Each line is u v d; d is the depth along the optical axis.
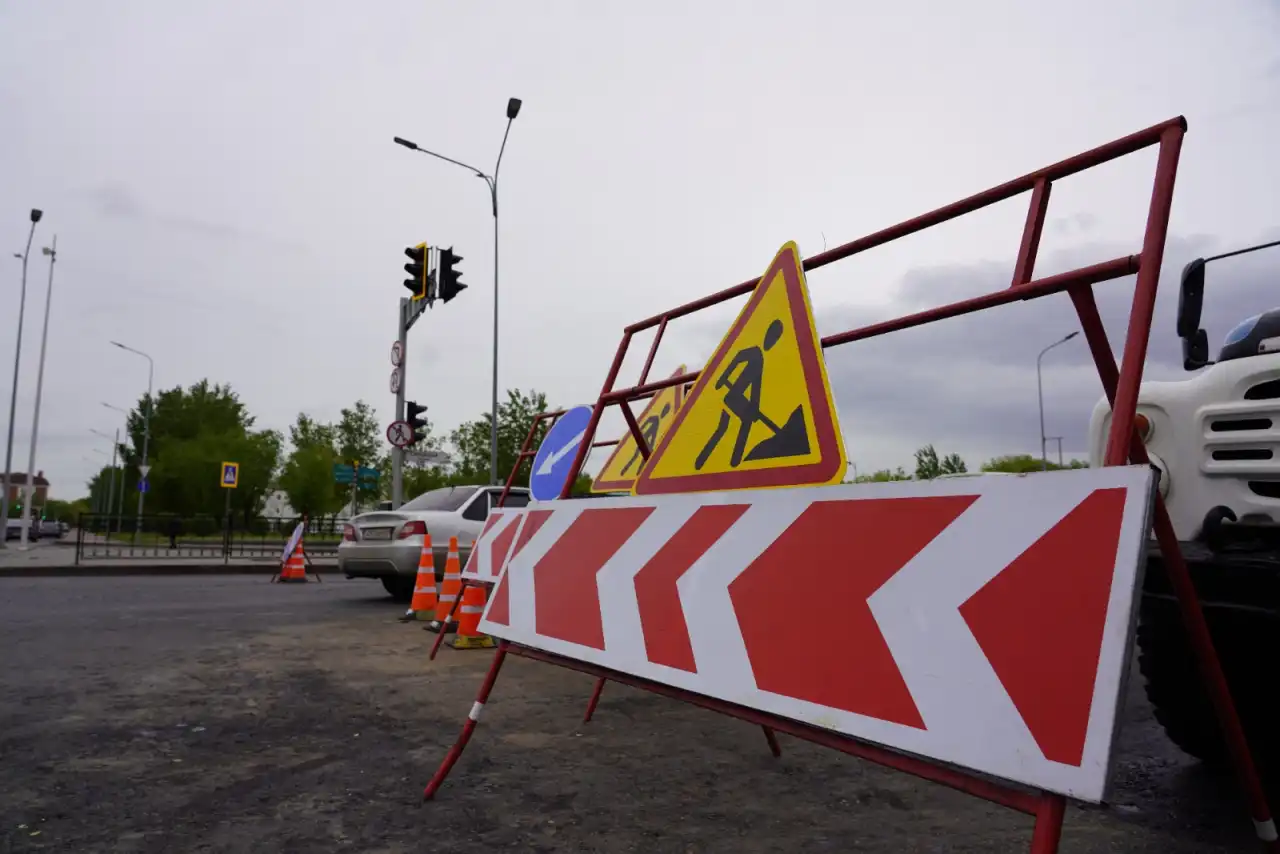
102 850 2.83
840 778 3.67
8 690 5.20
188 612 9.34
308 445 51.78
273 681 5.59
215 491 55.69
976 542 1.92
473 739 4.24
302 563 14.48
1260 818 2.16
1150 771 3.90
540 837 2.97
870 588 2.13
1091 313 2.09
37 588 12.26
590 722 4.63
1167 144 2.02
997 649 1.79
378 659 6.48
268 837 2.95
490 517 6.90
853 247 2.83
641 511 3.13
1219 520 3.10
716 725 4.58
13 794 3.36
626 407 4.18
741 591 2.53
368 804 3.29
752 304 3.07
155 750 3.98
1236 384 3.12
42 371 28.89
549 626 3.35
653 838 2.97
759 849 2.89
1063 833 3.11
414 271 15.08
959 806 3.34
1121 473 1.69
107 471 83.81
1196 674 3.32
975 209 2.52
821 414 2.59
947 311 2.44
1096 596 1.64
